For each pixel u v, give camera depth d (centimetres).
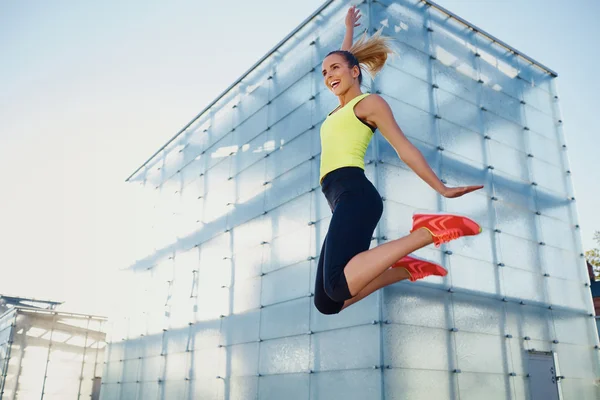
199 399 1247
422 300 901
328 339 928
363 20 1052
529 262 1124
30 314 2253
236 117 1426
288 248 1098
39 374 2194
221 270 1309
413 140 1004
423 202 963
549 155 1287
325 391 905
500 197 1127
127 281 1761
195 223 1486
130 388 1558
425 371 858
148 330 1563
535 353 1043
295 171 1141
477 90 1182
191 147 1617
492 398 935
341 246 213
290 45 1275
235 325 1200
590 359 1148
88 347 2341
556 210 1239
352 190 226
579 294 1198
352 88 257
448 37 1173
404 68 1048
